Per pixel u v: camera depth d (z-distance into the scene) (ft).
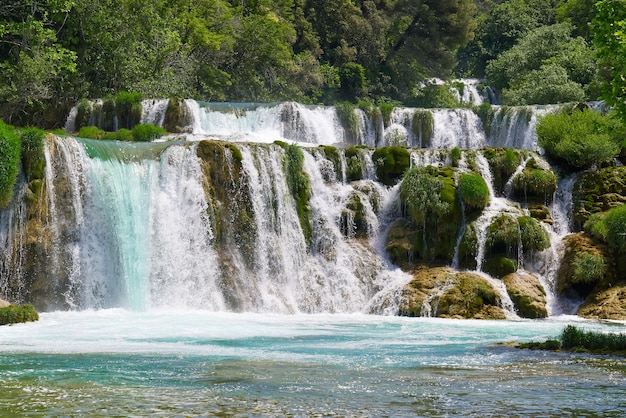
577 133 127.03
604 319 99.71
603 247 109.19
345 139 150.10
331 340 68.03
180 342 64.23
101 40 163.32
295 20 243.19
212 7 210.79
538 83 199.82
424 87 262.47
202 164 106.63
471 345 64.75
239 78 209.36
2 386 43.52
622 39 68.39
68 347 60.13
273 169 112.27
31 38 147.95
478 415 36.81
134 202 102.01
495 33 318.04
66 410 37.27
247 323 83.30
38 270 94.68
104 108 139.85
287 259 109.91
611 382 45.98
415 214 112.88
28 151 96.99
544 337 72.43
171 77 171.42
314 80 226.38
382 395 41.55
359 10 252.21
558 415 36.86
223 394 41.52
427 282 104.99
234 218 107.14
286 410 37.60
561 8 275.80
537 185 120.37
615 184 120.88
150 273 100.63
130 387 43.37
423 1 252.21
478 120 155.33
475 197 112.27
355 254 112.68
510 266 107.96
